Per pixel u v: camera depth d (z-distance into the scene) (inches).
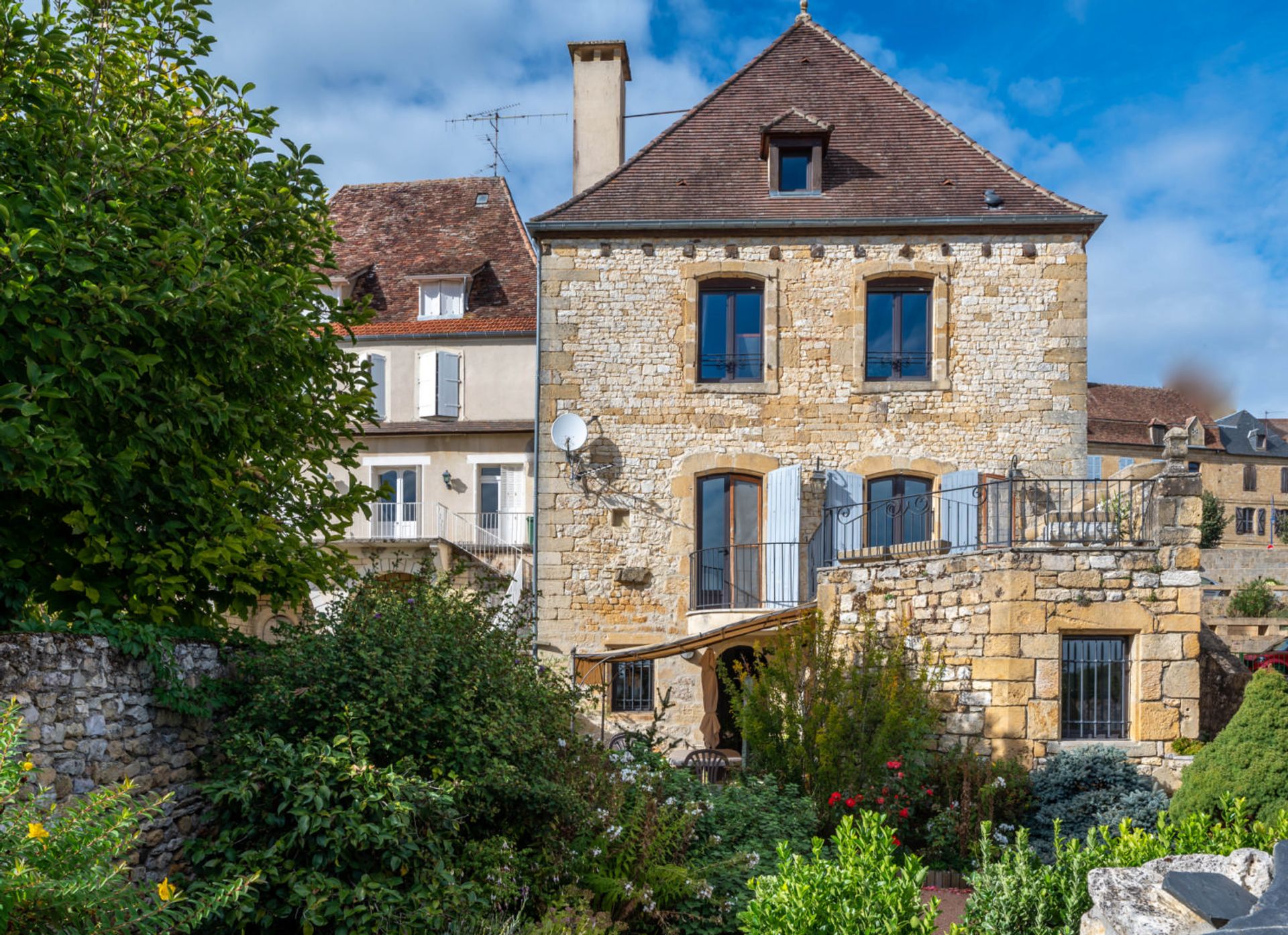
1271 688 338.6
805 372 597.9
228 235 298.0
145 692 238.2
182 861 243.6
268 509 318.7
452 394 854.5
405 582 343.3
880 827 210.8
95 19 298.0
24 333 229.6
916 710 392.2
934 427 590.9
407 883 234.4
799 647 430.9
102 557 252.2
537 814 279.7
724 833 326.6
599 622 590.6
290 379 324.2
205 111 316.2
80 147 264.1
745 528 601.9
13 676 195.8
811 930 181.6
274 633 298.2
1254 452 1892.2
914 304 607.5
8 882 143.9
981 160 635.5
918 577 438.3
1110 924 157.2
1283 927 135.6
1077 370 588.1
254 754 239.3
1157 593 400.5
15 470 224.2
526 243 928.3
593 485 597.0
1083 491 446.3
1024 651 395.5
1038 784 380.5
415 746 260.5
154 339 256.8
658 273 605.0
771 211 609.0
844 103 671.8
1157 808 363.9
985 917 199.9
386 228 957.8
